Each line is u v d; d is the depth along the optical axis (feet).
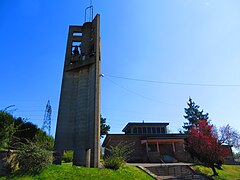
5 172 27.73
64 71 59.06
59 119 52.37
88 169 35.22
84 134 49.83
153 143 95.91
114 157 41.78
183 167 58.29
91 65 56.65
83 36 63.21
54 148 49.08
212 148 57.72
